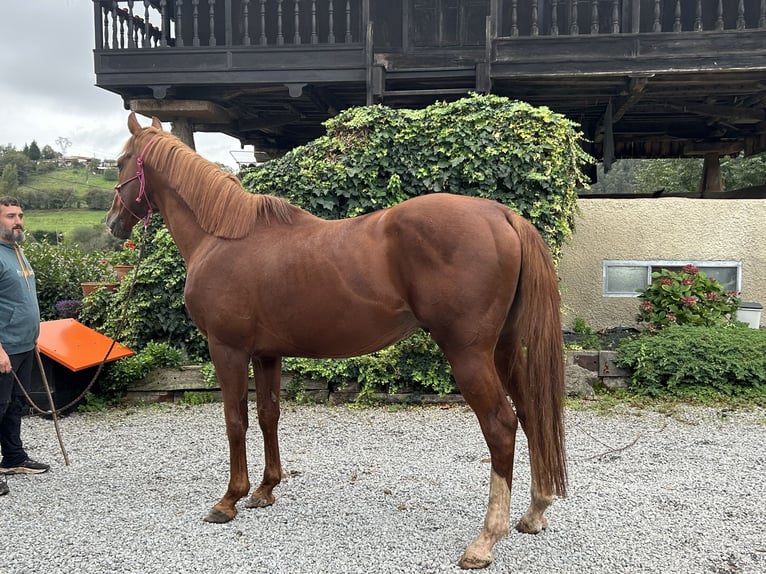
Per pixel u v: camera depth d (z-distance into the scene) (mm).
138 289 5836
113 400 5512
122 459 4074
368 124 5449
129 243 6633
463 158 5320
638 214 6984
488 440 2570
